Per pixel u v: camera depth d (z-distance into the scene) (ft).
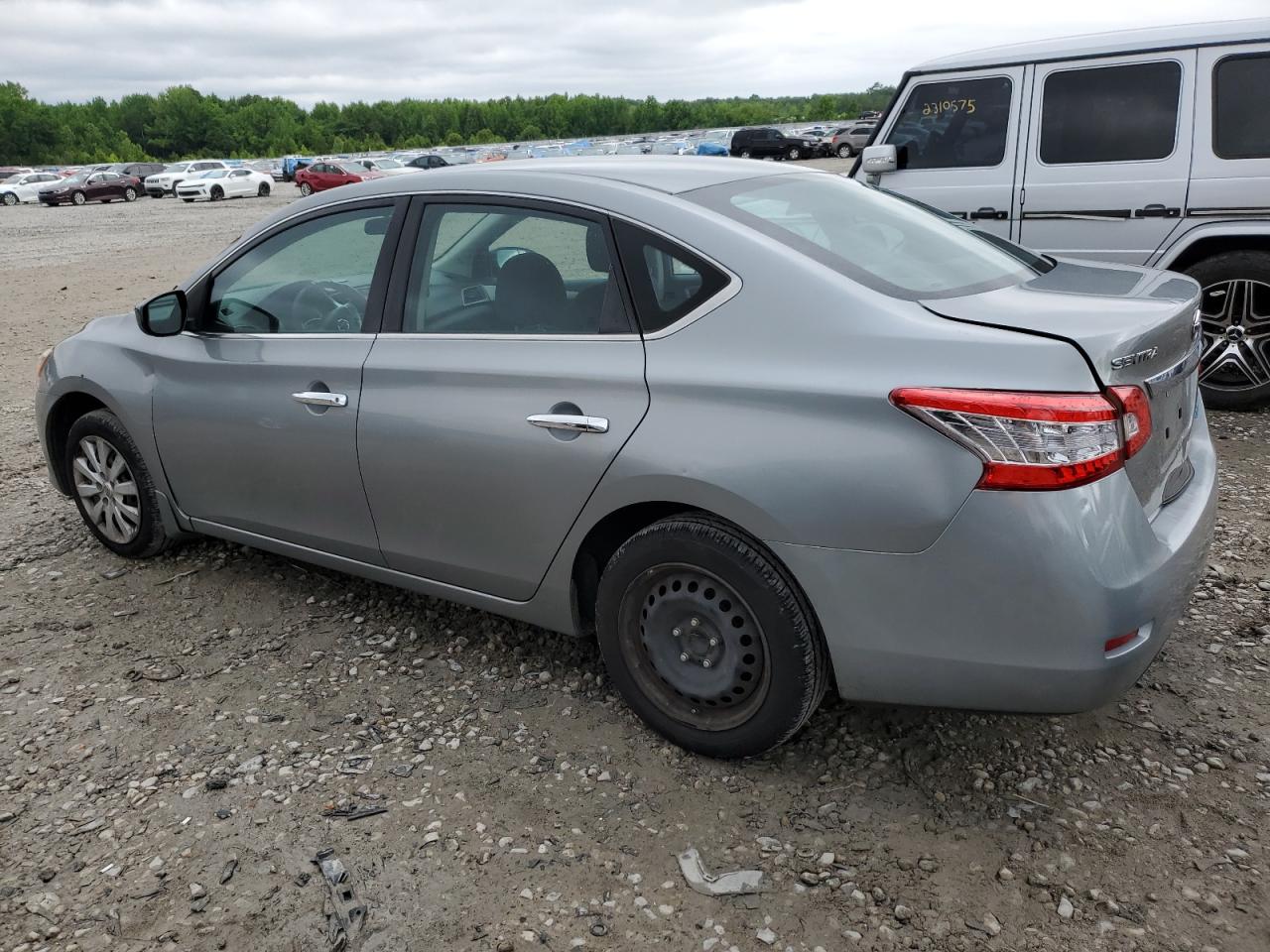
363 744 9.93
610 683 10.81
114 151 481.46
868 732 9.73
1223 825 8.24
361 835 8.60
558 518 9.43
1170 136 18.48
